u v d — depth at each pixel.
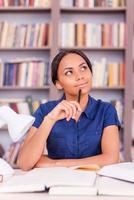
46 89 3.57
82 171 1.06
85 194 0.82
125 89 3.36
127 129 3.33
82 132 1.51
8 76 3.46
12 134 1.03
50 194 0.83
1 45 3.46
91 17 3.67
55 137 1.51
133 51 3.44
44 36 3.46
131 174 0.96
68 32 3.46
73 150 1.50
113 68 3.43
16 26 3.47
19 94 3.65
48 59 3.63
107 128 1.50
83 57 1.46
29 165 1.34
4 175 1.08
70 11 3.63
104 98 3.62
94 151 1.51
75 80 1.43
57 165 1.32
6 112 1.06
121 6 3.48
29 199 0.79
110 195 0.82
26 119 1.04
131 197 0.80
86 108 1.53
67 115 1.31
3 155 3.36
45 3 3.48
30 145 1.36
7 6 3.49
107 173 1.01
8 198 0.80
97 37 3.45
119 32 3.44
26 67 3.46
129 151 3.30
